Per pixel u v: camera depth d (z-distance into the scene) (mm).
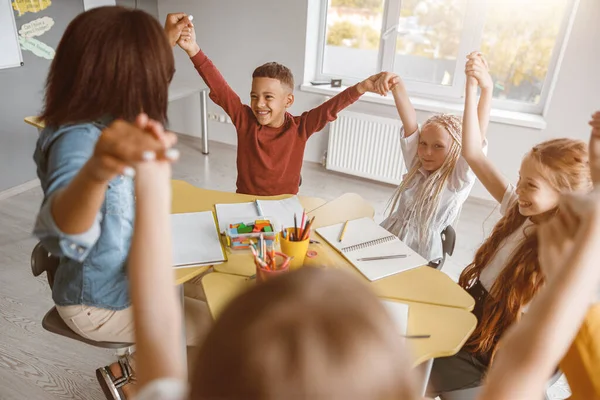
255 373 226
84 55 881
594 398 890
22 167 3314
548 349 402
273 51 3938
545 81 3424
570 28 3045
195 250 1450
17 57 3076
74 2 3363
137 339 450
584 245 418
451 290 1367
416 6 3570
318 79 4102
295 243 1343
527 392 400
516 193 1444
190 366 258
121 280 1190
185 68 4273
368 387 229
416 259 1498
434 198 1786
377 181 3893
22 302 2242
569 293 407
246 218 1665
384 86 1901
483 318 1353
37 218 638
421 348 1144
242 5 3895
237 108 2082
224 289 1295
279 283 253
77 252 640
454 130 1747
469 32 3461
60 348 2000
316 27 3881
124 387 1615
